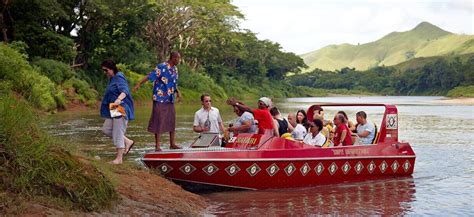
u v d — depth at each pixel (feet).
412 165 38.09
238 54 308.81
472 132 75.61
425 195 31.81
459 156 49.19
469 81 483.92
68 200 20.84
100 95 147.23
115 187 24.56
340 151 34.35
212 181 30.50
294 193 31.60
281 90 433.48
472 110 158.81
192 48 248.32
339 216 26.37
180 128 73.72
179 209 24.99
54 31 135.44
